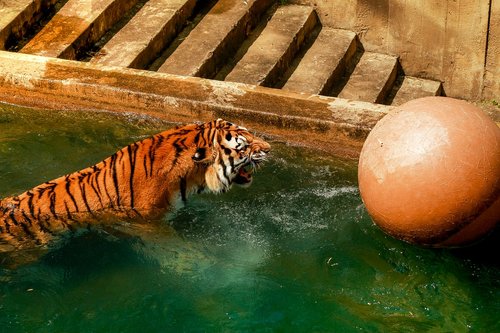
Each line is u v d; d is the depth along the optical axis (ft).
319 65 41.57
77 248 26.78
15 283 25.77
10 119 34.94
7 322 24.40
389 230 26.09
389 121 25.79
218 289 26.12
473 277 26.78
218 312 25.22
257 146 27.99
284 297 25.91
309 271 27.02
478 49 40.93
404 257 27.58
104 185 26.35
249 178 28.89
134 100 34.32
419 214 24.82
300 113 32.60
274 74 40.32
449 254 27.48
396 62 43.16
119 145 33.14
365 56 43.83
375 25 43.45
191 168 27.32
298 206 29.73
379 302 25.88
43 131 33.96
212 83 34.63
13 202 25.94
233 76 39.83
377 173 25.40
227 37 41.22
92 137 33.60
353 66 43.06
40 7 40.96
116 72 35.55
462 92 42.45
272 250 27.78
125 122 34.60
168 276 26.50
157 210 27.22
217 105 33.32
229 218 28.94
